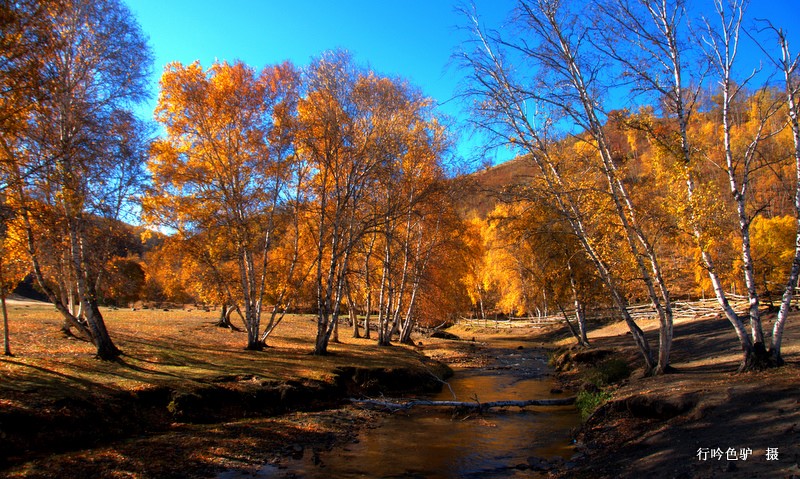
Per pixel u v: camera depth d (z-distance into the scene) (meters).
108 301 58.81
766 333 19.58
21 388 10.36
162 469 8.44
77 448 9.09
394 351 25.66
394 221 25.77
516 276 31.17
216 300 23.14
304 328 36.78
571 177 15.55
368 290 29.38
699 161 13.02
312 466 8.98
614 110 13.29
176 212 18.56
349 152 20.09
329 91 19.42
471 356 30.11
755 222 31.77
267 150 20.03
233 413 12.48
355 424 12.41
